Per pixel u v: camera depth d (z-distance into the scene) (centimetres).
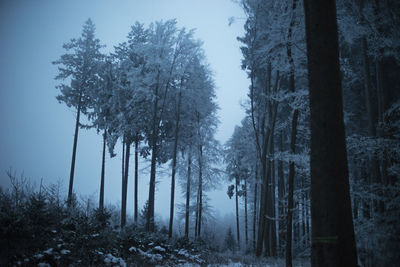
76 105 2562
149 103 2208
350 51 1096
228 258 1330
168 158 2295
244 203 3052
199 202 2391
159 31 2123
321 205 336
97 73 2602
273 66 980
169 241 1345
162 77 2064
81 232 768
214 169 2359
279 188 2094
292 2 914
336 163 339
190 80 2197
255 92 1942
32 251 621
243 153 2723
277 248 2281
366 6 773
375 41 778
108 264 736
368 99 975
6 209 648
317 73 363
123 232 1020
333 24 371
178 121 2208
